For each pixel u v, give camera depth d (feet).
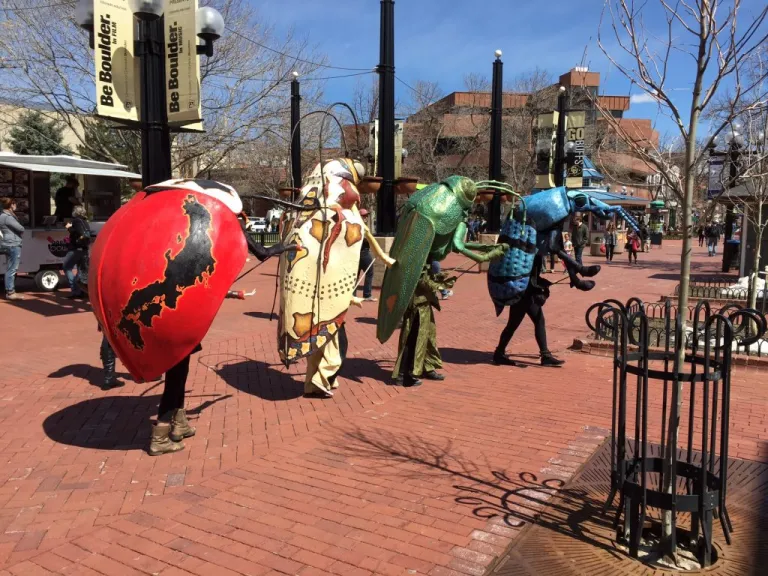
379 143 47.91
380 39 47.09
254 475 14.56
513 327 25.12
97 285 14.06
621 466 11.43
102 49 24.27
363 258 41.78
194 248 13.89
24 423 18.13
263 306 41.73
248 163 91.71
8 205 41.32
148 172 22.62
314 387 20.74
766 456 15.48
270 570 10.53
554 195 23.43
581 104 81.97
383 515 12.43
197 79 25.20
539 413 18.93
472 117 128.16
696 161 10.54
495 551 11.02
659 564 10.65
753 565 10.62
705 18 10.05
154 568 10.65
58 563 10.84
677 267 77.92
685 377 10.53
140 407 19.71
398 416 18.88
